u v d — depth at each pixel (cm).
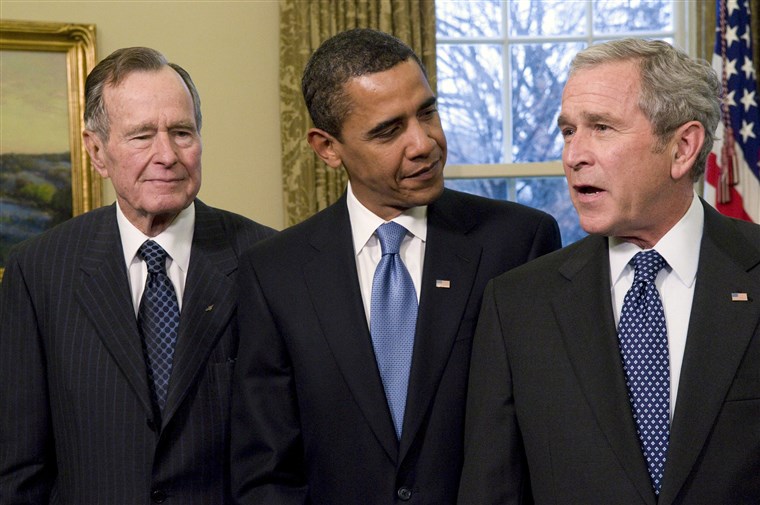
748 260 148
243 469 180
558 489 149
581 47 457
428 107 169
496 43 455
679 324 147
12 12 400
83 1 406
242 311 186
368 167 170
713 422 138
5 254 399
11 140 399
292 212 409
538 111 457
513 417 159
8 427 191
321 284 179
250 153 418
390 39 170
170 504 181
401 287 176
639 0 458
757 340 141
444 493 170
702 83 145
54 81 402
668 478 137
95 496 182
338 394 173
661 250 149
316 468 176
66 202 404
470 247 180
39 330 193
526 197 454
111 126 182
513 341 160
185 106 185
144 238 192
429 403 170
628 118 142
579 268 158
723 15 404
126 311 186
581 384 149
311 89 176
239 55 417
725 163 394
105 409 182
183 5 413
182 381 183
